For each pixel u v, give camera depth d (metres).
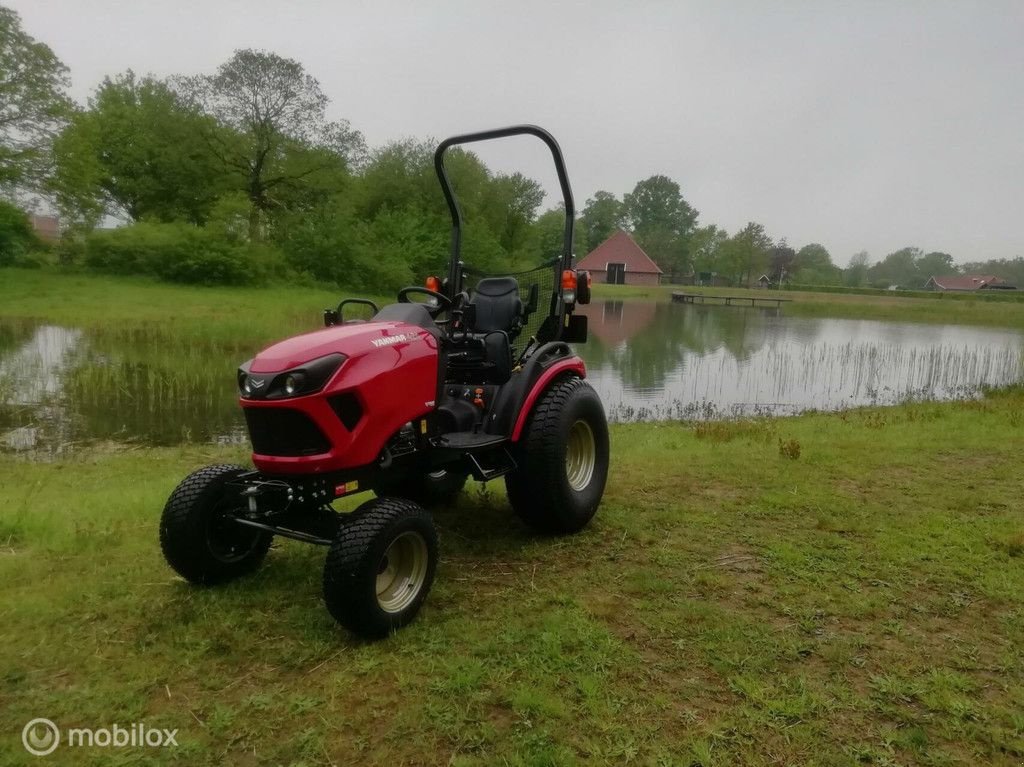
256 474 3.23
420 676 2.64
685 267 87.81
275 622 3.04
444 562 3.73
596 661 2.72
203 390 11.31
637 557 3.81
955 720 2.39
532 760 2.18
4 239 32.31
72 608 3.16
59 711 2.43
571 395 3.99
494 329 4.07
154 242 31.38
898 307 47.81
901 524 4.32
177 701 2.50
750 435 7.79
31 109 31.86
